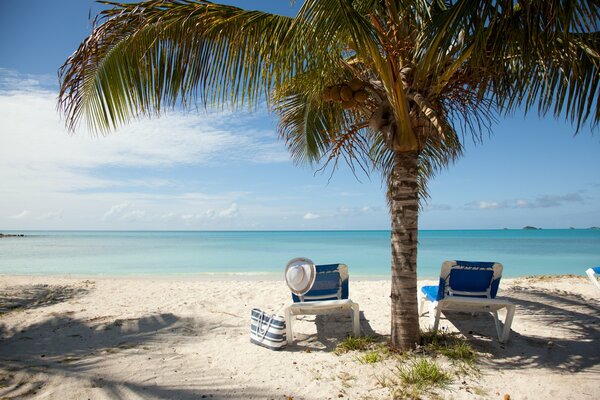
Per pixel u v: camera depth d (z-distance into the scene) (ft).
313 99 17.78
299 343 15.42
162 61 12.40
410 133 13.23
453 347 13.67
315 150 21.47
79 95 12.50
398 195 13.93
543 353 13.42
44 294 27.89
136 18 11.84
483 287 15.29
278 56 12.03
